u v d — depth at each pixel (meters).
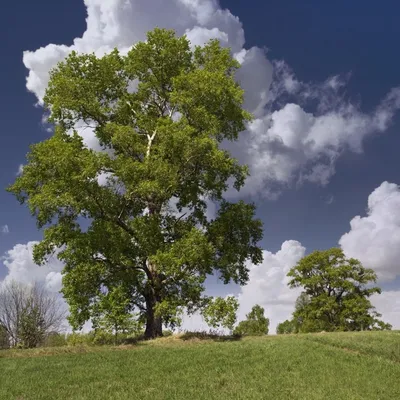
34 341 26.25
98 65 24.95
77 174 21.17
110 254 22.00
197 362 14.81
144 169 21.20
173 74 26.05
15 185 22.84
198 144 21.50
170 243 22.98
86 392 11.36
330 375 13.11
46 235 22.77
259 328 50.97
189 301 22.34
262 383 12.11
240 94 24.11
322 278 54.22
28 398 10.91
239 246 23.22
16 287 27.11
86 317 21.34
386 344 18.89
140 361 15.10
